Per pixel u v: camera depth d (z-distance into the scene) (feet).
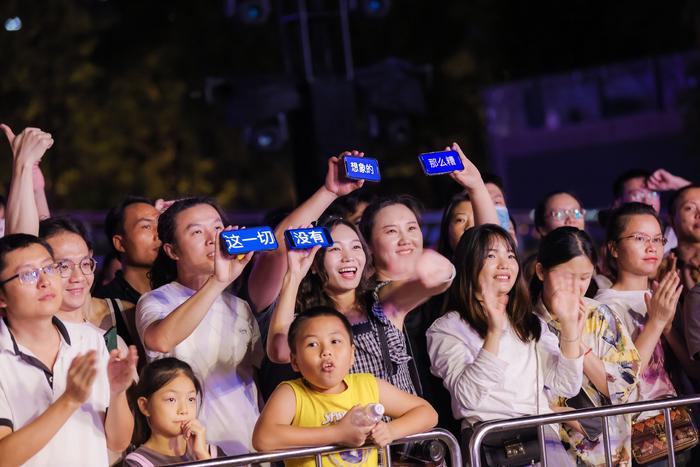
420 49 92.02
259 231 21.12
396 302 23.88
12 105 82.17
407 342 24.32
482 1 90.63
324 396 20.63
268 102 53.36
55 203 86.89
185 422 21.36
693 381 28.66
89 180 88.84
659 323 25.82
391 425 20.40
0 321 19.52
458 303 23.70
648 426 25.58
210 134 94.89
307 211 23.68
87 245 23.86
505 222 30.91
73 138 86.17
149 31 92.58
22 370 19.29
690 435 26.18
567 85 85.76
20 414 19.11
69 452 19.49
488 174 32.32
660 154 81.10
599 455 24.23
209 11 91.66
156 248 27.73
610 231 27.76
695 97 77.00
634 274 27.50
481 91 91.15
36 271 19.16
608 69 83.56
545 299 25.02
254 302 24.35
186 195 28.17
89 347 20.30
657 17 81.10
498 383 22.88
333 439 19.74
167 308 22.70
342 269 23.35
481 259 23.26
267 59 90.94
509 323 23.57
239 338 23.15
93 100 88.22
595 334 25.07
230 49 91.66
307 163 54.39
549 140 86.02
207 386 22.48
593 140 84.23
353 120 54.19
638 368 25.07
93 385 20.16
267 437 20.02
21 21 81.46
